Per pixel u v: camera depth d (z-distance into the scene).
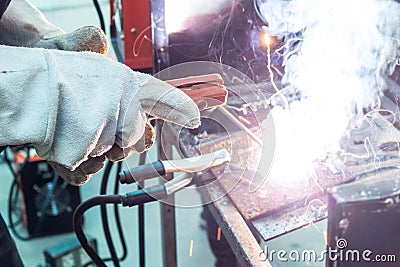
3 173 2.27
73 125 0.81
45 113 0.81
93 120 0.81
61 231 2.03
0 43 1.04
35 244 1.98
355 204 0.57
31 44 1.02
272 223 0.85
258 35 1.06
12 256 1.04
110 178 2.13
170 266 1.27
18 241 2.00
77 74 0.83
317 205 0.86
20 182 1.93
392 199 0.57
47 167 1.94
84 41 0.96
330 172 0.91
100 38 0.96
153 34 1.05
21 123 0.81
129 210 2.07
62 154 0.82
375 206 0.57
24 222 2.02
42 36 1.03
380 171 0.90
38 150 0.84
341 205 0.57
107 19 2.09
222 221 0.87
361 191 0.59
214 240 1.63
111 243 1.28
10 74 0.81
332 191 0.59
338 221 0.58
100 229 1.99
